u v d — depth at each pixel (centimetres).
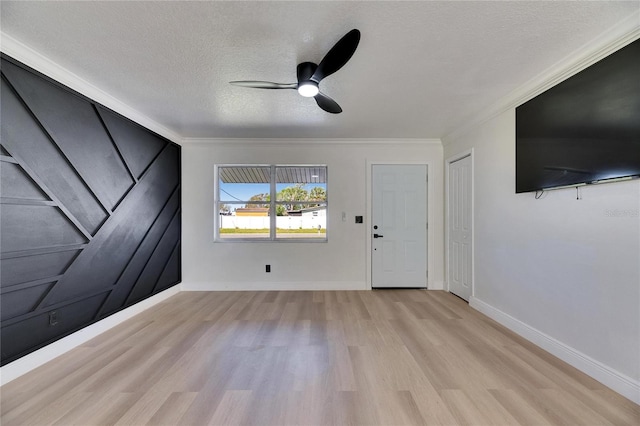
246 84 198
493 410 153
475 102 266
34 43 176
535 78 217
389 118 310
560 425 142
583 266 189
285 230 416
